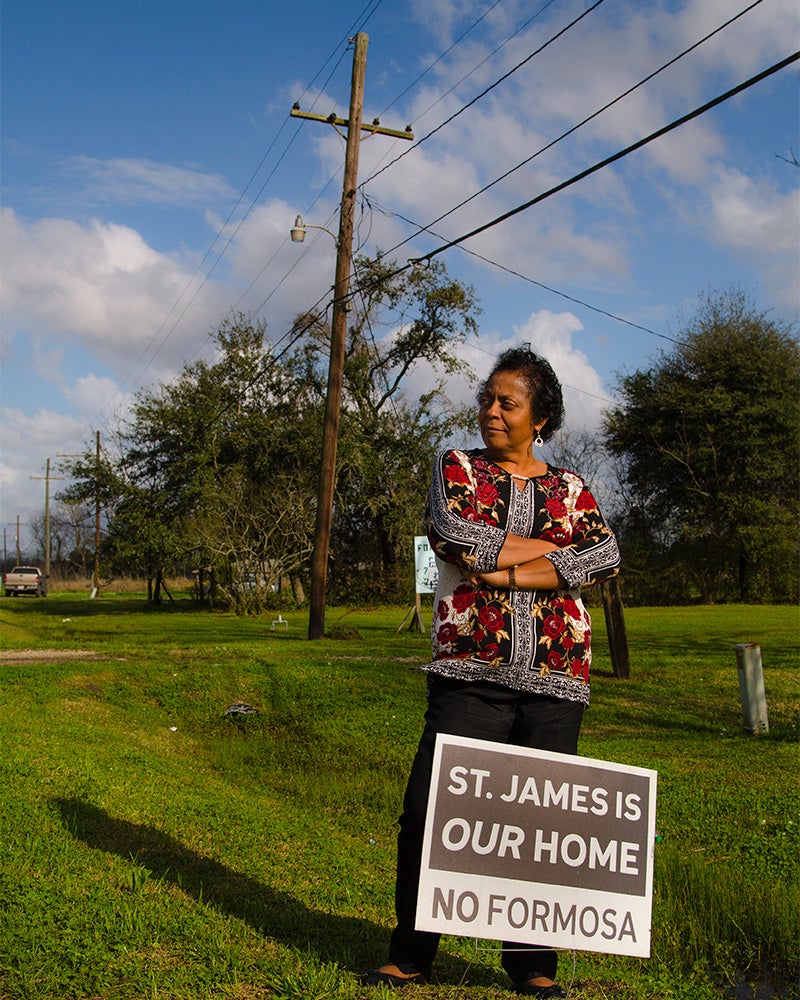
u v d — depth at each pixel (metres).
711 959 4.75
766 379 45.25
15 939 3.57
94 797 6.41
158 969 3.45
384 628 26.81
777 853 6.59
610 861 3.37
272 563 38.94
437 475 3.57
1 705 11.44
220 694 13.29
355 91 21.33
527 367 3.65
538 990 3.50
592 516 3.61
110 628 27.52
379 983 3.34
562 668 3.45
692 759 9.82
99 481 39.81
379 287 41.78
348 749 10.70
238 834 6.09
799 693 13.93
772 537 43.88
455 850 3.24
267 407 41.41
